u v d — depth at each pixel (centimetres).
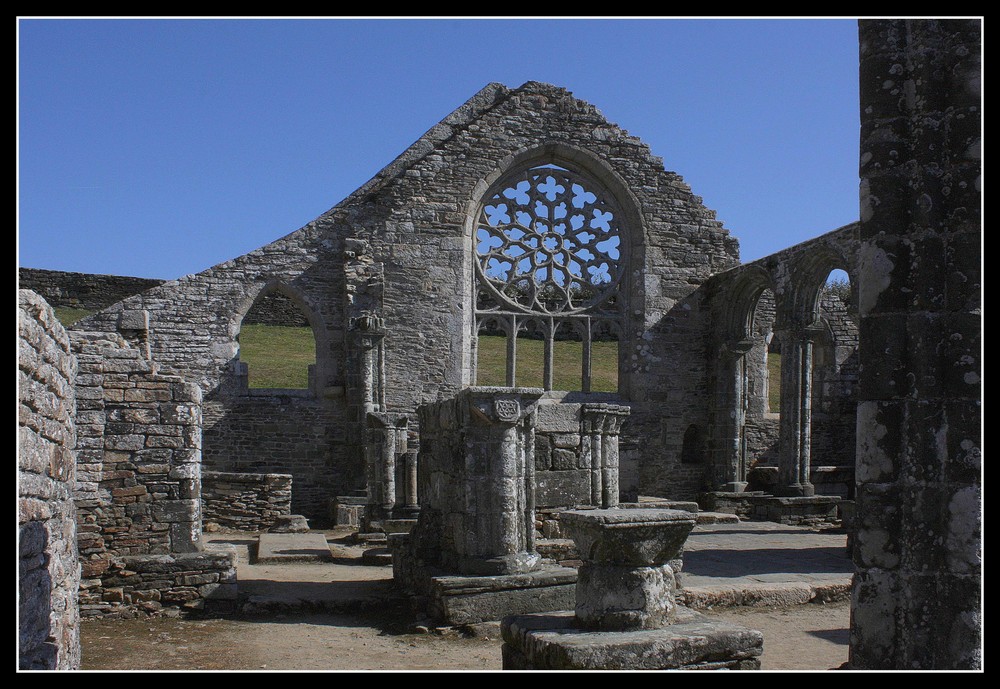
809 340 1961
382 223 2138
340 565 1277
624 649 579
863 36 534
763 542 1541
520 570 913
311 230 2114
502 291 2248
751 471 2248
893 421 512
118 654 780
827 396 2359
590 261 2298
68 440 712
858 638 520
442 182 2184
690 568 1223
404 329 2114
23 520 532
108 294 3241
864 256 527
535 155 2261
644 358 2255
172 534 970
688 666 590
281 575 1157
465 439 929
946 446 499
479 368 3294
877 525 513
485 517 922
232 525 1752
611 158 2295
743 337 2202
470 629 861
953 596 493
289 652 794
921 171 512
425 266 2147
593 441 1091
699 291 2311
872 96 526
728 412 2202
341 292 2106
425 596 938
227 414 2025
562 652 577
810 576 1145
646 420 2234
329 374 2084
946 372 503
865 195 527
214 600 967
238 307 2056
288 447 2047
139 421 973
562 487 1065
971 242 499
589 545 633
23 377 545
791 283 1958
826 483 2119
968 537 491
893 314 513
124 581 945
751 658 605
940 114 511
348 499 1914
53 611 615
